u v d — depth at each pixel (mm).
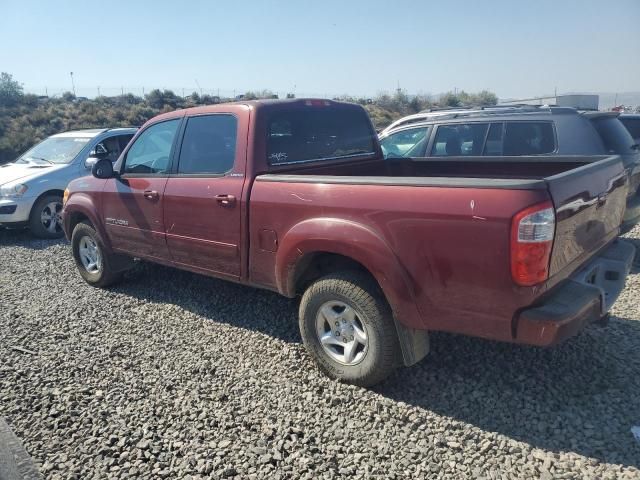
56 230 9352
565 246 3035
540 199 2783
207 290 5824
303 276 3996
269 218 3992
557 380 3627
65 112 36969
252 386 3775
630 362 3812
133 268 6719
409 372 3848
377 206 3334
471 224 2949
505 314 2967
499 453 2951
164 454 3059
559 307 2945
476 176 4910
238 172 4273
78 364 4207
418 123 7379
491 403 3416
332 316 3760
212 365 4109
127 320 5121
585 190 3225
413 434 3156
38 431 3334
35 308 5551
